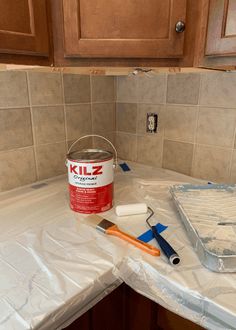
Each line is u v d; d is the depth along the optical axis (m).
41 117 0.97
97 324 0.60
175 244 0.60
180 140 1.09
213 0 0.60
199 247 0.54
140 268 0.54
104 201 0.75
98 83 1.15
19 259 0.55
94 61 0.66
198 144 1.04
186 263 0.53
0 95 0.84
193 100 1.01
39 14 0.58
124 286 0.64
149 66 0.67
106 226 0.65
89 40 0.63
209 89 0.96
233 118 0.92
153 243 0.60
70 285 0.48
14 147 0.91
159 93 1.10
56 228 0.67
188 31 0.65
